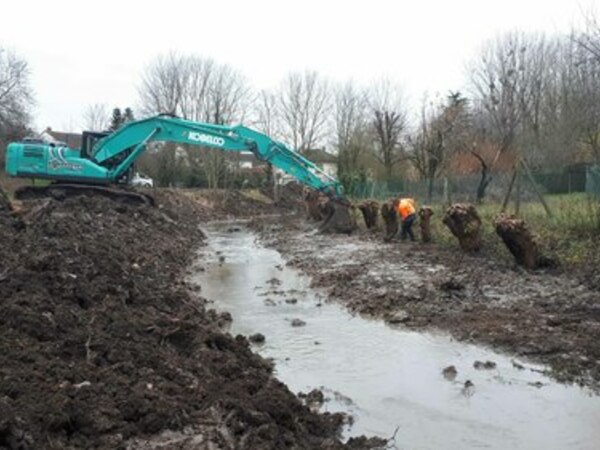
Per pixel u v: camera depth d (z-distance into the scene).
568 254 15.88
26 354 6.59
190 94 66.12
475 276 14.81
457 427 7.04
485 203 28.42
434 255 18.44
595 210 18.11
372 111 60.09
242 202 54.16
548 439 6.68
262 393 6.95
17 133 61.75
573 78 38.34
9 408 5.21
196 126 25.09
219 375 7.66
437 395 8.01
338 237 26.03
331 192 26.83
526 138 40.91
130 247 18.31
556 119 39.94
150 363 7.30
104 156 25.50
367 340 10.54
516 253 15.62
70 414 5.45
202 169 62.75
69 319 8.05
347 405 7.73
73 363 6.80
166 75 66.31
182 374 7.21
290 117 64.31
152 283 13.26
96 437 5.38
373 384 8.46
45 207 17.73
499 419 7.23
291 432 6.36
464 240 18.12
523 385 8.26
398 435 6.84
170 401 6.21
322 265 18.34
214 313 12.14
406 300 12.90
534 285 13.60
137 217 24.70
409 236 23.09
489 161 39.91
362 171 53.38
